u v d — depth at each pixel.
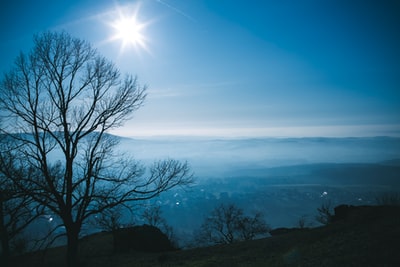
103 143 13.89
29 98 11.89
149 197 13.02
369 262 8.94
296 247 15.78
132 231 24.34
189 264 15.98
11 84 11.77
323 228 19.47
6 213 13.32
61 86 12.61
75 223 12.87
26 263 18.86
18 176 11.88
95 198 13.19
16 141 11.97
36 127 11.88
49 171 12.97
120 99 13.75
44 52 12.31
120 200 13.08
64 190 12.71
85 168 13.22
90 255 21.59
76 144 12.80
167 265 16.44
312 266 10.34
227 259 15.91
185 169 14.28
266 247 17.75
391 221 14.08
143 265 17.27
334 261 10.06
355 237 13.07
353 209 25.44
